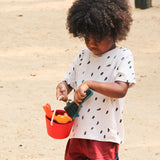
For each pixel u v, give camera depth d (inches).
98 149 265.9
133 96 609.0
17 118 527.5
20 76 697.0
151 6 1173.7
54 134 268.7
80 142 277.6
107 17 244.8
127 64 263.0
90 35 249.1
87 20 244.2
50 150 443.5
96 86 251.1
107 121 265.7
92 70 272.4
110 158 267.9
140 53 816.9
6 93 619.2
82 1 253.6
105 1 249.4
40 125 507.8
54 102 587.5
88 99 267.9
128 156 429.1
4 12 1125.1
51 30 970.7
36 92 625.9
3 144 456.4
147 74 702.5
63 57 797.9
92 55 274.2
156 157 425.4
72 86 291.6
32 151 440.5
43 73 711.7
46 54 814.5
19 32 950.4
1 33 940.0
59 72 718.5
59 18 1075.3
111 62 265.9
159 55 803.4
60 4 1227.9
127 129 497.0
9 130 491.8
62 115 280.2
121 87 254.8
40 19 1062.4
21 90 633.6
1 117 529.0
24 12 1130.0
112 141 267.0
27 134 482.3
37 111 551.5
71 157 285.3
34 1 1264.8
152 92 624.7
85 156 283.7
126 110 554.9
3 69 727.7
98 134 265.7
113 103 266.8
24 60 778.8
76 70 287.9
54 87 649.0
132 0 1272.1
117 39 258.7
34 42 882.8
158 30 968.3
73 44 874.1
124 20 252.1
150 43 877.2
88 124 267.3
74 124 277.4
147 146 452.8
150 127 502.3
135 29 975.0
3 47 847.7
